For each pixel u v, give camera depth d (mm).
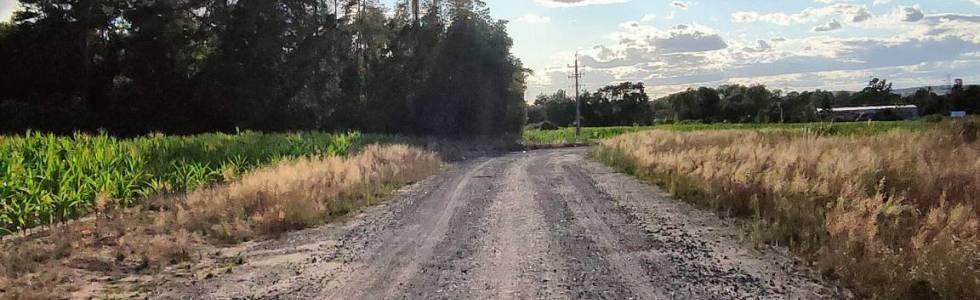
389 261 7996
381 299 6238
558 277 6895
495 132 54625
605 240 8961
